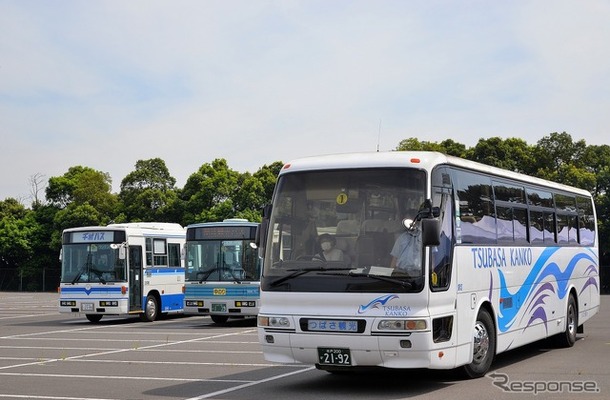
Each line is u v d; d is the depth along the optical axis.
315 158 12.04
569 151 58.50
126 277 26.50
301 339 11.21
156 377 13.34
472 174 13.00
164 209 64.69
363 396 11.05
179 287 29.67
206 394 11.45
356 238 11.23
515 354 15.98
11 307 39.94
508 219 14.38
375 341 10.79
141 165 69.44
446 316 11.28
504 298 13.67
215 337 21.19
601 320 25.23
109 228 26.75
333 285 11.09
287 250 11.63
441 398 10.70
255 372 13.84
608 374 12.77
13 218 72.44
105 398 11.26
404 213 11.14
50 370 14.54
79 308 26.45
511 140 59.00
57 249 70.00
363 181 11.48
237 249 25.05
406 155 11.52
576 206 18.75
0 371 14.49
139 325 26.22
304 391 11.60
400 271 10.86
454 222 11.94
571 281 17.67
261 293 11.73
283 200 11.91
